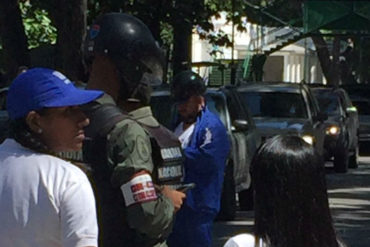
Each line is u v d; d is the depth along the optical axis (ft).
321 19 103.30
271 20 120.98
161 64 16.33
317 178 11.57
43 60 53.72
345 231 44.16
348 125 81.51
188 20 67.41
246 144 50.19
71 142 13.19
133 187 14.69
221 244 39.58
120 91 16.01
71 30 45.44
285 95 64.90
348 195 60.80
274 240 11.50
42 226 12.47
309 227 11.49
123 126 14.89
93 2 64.03
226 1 78.38
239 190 48.88
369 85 110.93
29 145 12.93
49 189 12.50
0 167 12.82
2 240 12.55
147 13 65.77
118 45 15.80
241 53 178.19
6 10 49.85
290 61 203.51
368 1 101.04
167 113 41.75
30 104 12.92
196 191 21.42
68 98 13.00
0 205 12.59
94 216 12.60
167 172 15.72
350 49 161.07
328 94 82.07
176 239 21.36
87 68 16.71
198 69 117.70
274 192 11.51
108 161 14.80
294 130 60.70
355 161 86.33
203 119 22.34
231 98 51.06
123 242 14.96
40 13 78.59
